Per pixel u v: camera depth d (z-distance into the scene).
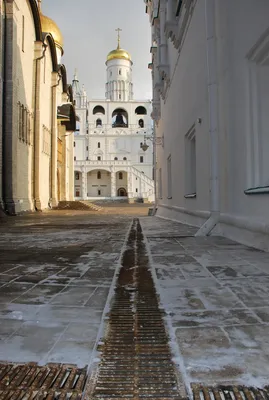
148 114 85.19
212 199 7.75
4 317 2.53
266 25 5.29
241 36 6.23
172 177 14.81
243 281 3.47
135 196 68.44
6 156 18.94
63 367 1.80
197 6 9.16
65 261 4.79
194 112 9.83
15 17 19.70
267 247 5.30
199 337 2.14
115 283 3.50
